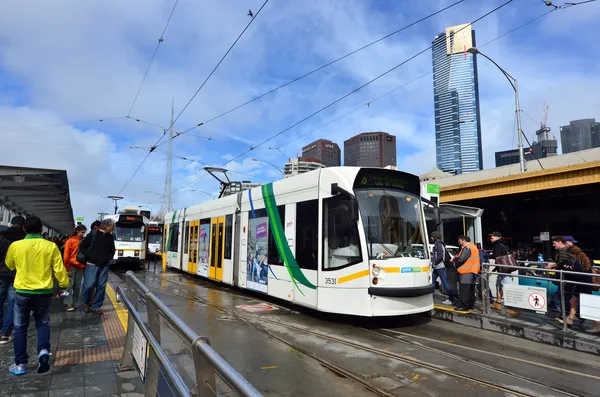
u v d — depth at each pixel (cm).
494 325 845
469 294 991
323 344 686
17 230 641
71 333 652
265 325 821
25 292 460
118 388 426
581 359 625
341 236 844
